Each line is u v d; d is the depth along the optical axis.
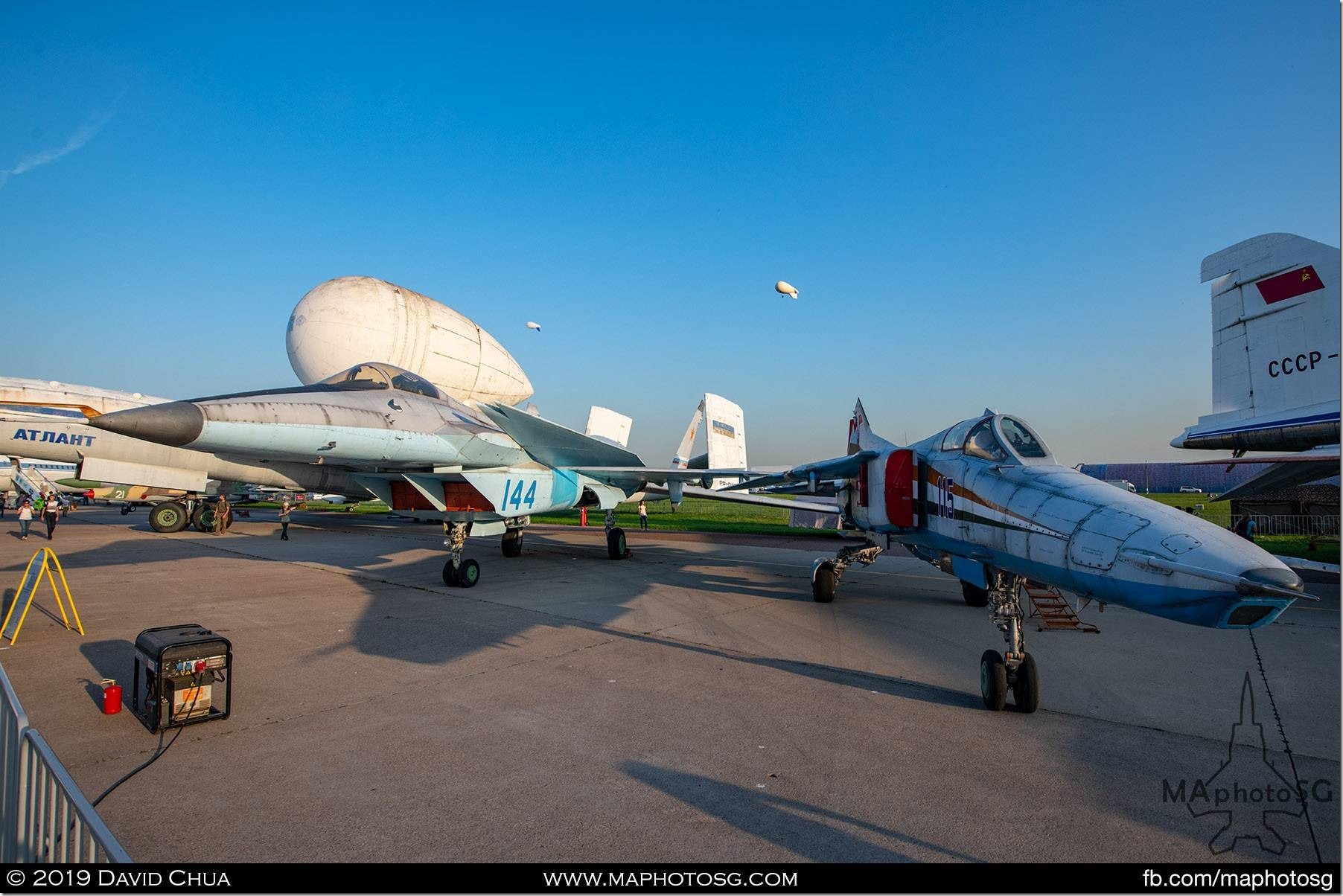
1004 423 6.41
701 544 20.95
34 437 17.88
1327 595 11.88
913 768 4.34
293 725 5.03
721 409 21.06
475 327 20.50
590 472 13.35
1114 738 4.93
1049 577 4.94
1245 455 13.50
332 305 17.16
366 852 3.25
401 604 9.98
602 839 3.39
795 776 4.19
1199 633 8.72
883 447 10.08
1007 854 3.28
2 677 3.20
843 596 11.54
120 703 5.29
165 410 7.39
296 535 22.12
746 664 6.96
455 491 11.23
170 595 10.48
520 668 6.68
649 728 5.03
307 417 8.55
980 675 6.71
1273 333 12.59
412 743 4.69
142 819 3.57
